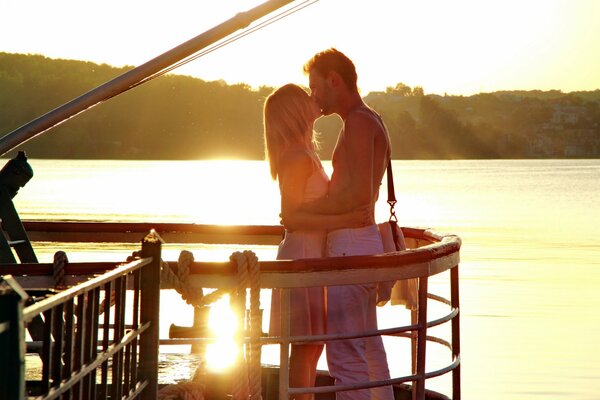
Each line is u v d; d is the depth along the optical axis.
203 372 4.84
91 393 2.80
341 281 3.90
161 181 143.00
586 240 41.97
